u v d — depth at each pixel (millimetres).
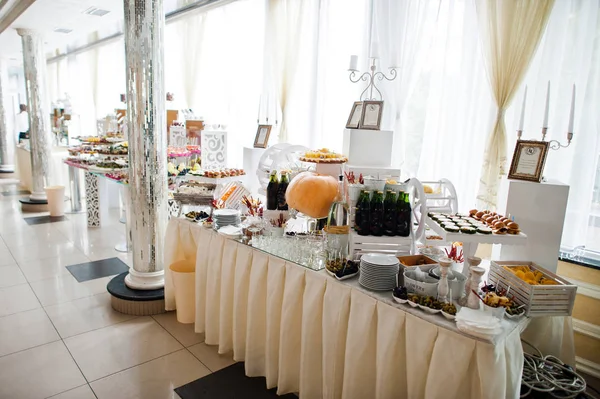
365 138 2783
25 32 6773
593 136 2754
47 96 7160
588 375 2795
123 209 6234
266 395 2473
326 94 4590
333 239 2338
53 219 6457
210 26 6441
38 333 3115
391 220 2221
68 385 2525
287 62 4883
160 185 3465
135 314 3438
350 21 4355
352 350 1995
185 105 6961
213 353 2912
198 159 5242
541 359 2322
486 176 3146
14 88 14805
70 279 4156
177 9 6332
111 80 10281
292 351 2393
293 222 2934
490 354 1601
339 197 2494
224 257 2740
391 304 1877
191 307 3279
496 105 3105
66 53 11641
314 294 2189
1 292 3826
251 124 5891
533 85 3016
